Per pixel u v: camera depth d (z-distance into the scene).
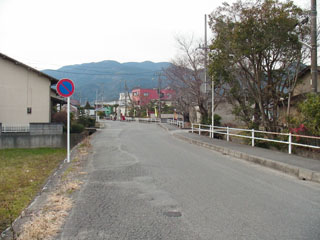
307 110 11.38
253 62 14.37
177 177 8.04
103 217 4.95
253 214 5.07
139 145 16.45
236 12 14.20
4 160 14.58
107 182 7.47
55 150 19.31
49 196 6.22
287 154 11.48
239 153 12.09
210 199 5.96
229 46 14.17
